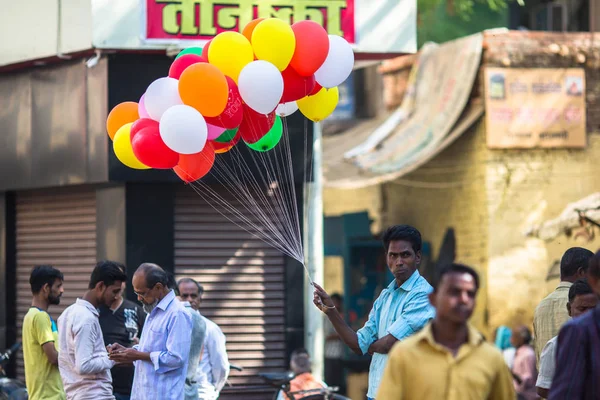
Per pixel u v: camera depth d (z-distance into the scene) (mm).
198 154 9469
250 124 9633
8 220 15297
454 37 23047
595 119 18344
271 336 13836
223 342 11242
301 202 13945
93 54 13570
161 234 13531
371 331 8500
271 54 9258
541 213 18156
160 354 9258
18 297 15281
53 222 14742
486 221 18031
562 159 18234
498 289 17953
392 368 5969
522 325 17828
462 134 18859
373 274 23203
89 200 14180
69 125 13914
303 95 9781
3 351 15148
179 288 11188
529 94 18000
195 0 13289
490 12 23078
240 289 13789
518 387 15758
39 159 14422
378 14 13953
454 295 5918
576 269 8797
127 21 13148
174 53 13289
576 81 18172
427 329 6000
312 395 12820
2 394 13031
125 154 9680
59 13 13641
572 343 6223
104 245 13711
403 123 19531
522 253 18062
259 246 13852
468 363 5918
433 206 20078
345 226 23125
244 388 13359
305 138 13789
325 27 13766
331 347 20625
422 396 5898
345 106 23516
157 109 9242
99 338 9914
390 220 21969
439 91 18781
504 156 18062
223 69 9328
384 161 18297
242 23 13422
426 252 20312
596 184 18297
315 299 8656
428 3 22219
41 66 14406
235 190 13664
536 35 18094
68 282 14445
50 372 10477
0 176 15133
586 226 17250
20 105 14773
